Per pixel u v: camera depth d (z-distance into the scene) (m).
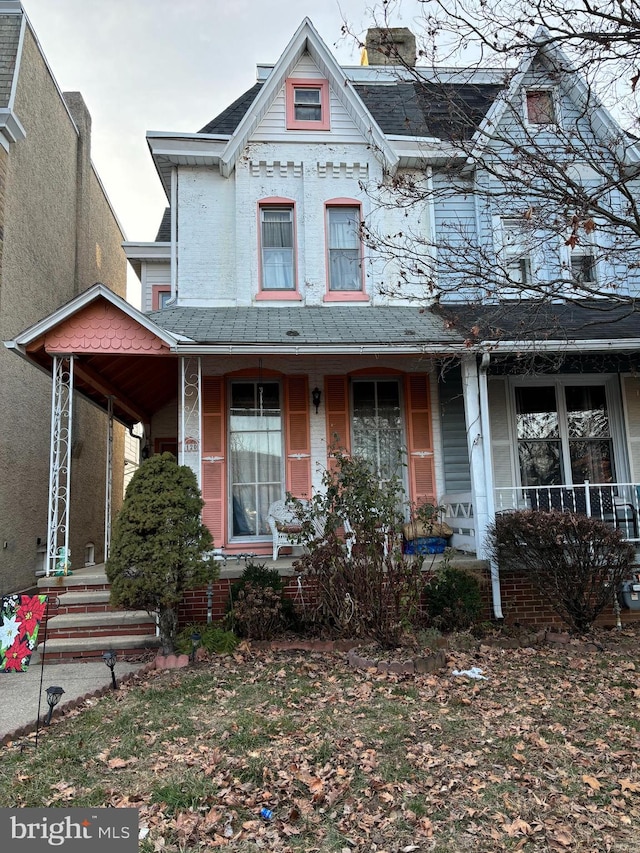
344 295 10.36
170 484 6.62
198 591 7.61
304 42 10.61
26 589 10.65
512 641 7.02
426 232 10.45
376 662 6.06
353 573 6.64
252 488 9.64
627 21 5.42
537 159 6.40
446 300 10.23
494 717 4.84
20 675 6.30
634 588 8.27
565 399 10.20
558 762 4.09
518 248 10.15
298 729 4.59
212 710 5.03
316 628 7.18
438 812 3.49
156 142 10.10
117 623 7.27
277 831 3.31
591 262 7.35
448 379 10.08
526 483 10.01
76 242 14.27
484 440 8.39
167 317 9.34
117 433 17.08
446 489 9.80
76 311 7.79
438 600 7.36
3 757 4.27
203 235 10.32
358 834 3.30
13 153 10.18
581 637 7.13
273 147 10.53
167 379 10.71
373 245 8.41
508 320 9.08
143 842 3.20
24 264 10.75
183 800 3.57
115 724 4.80
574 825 3.36
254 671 6.06
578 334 8.54
